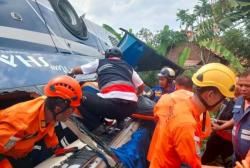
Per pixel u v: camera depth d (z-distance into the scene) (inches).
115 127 168.9
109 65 164.6
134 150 144.8
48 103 93.4
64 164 105.9
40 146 118.9
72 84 94.2
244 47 653.9
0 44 132.0
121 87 159.0
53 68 143.5
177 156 94.9
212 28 514.3
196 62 626.8
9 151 100.0
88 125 159.8
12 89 109.6
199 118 92.8
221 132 205.9
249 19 607.5
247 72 133.0
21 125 90.4
